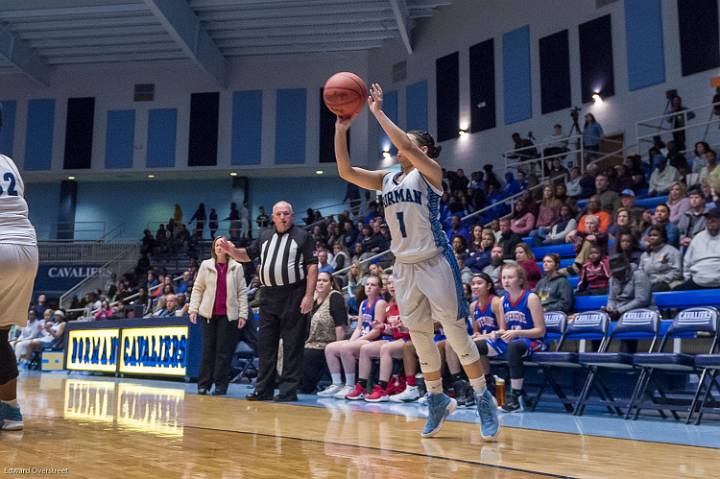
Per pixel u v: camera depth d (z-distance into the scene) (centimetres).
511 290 553
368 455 271
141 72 2145
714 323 486
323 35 1902
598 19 1437
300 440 315
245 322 669
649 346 604
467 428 382
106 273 2022
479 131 1648
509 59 1603
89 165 2125
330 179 2186
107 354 955
